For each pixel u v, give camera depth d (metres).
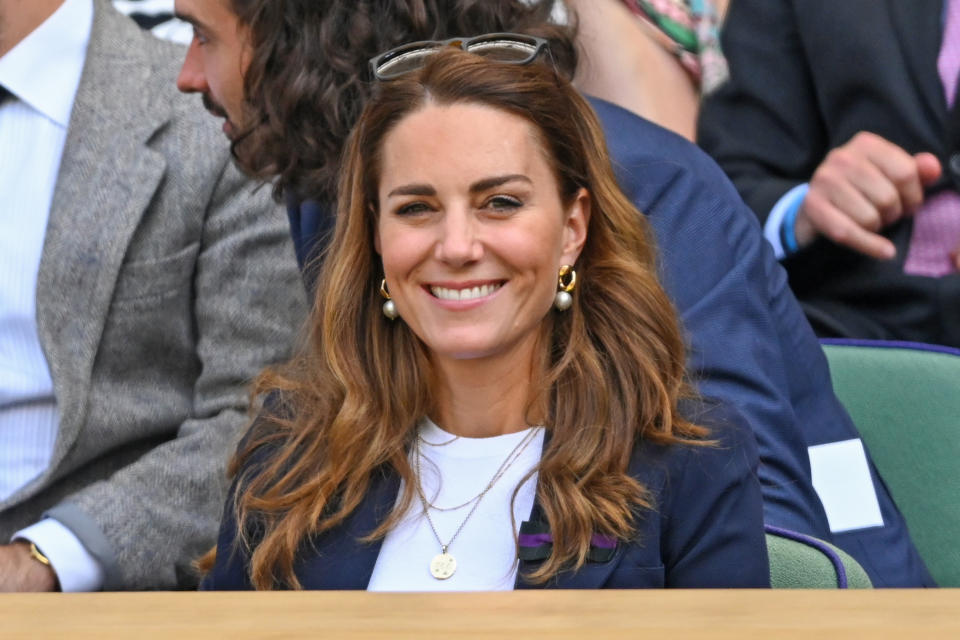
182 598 2.88
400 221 5.59
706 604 2.72
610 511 5.47
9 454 9.21
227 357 9.30
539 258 5.55
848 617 2.58
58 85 9.49
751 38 10.95
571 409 5.80
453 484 5.84
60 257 9.14
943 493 7.46
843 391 7.72
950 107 10.17
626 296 5.96
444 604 2.74
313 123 7.66
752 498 5.76
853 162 9.93
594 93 10.50
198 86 8.66
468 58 5.64
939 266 10.08
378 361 6.07
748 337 6.98
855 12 10.53
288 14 7.57
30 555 8.55
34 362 9.23
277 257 9.41
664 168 7.23
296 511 5.85
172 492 8.91
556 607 2.70
